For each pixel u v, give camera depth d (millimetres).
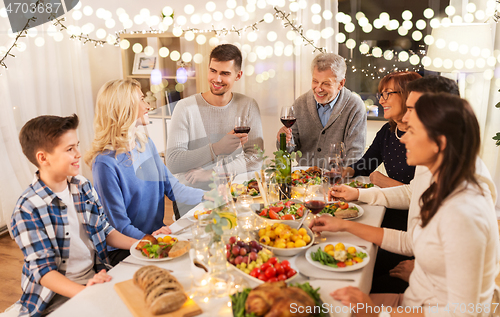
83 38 4152
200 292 1093
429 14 3568
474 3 3273
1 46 3176
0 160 3111
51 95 3750
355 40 3898
